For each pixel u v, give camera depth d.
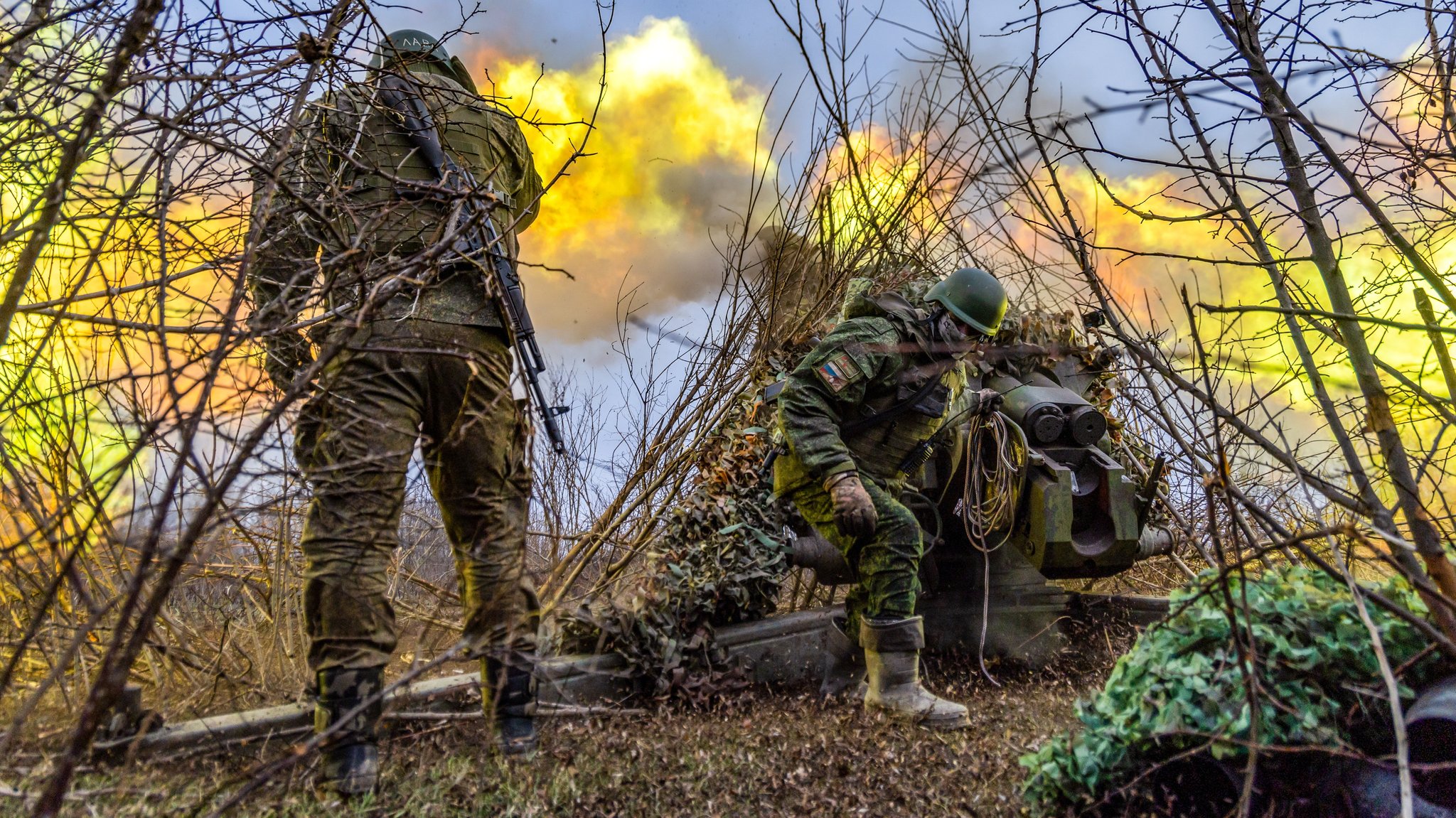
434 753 2.78
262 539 3.58
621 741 2.91
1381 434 2.27
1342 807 2.00
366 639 2.50
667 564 3.74
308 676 3.21
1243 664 1.99
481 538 2.80
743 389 4.63
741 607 3.74
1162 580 4.99
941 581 4.29
